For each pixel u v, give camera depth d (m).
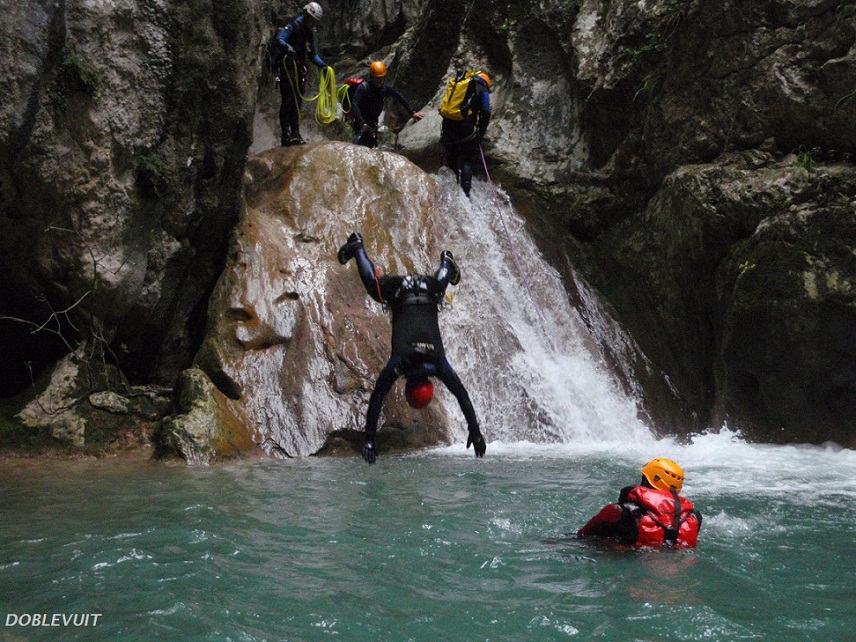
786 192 9.87
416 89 17.39
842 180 9.49
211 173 9.85
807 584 4.48
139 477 7.54
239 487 7.11
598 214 13.00
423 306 5.72
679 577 4.59
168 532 5.45
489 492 6.99
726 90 10.72
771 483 7.72
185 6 9.26
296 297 10.02
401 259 11.27
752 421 10.92
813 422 10.41
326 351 9.72
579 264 13.02
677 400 11.94
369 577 4.53
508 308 11.93
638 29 12.34
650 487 5.38
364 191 11.63
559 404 10.98
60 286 8.87
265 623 3.80
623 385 11.91
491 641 3.63
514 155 14.23
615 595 4.26
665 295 11.91
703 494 7.14
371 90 13.22
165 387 10.06
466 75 13.23
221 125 9.77
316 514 6.07
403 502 6.54
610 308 12.72
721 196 10.44
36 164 8.30
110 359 9.55
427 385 5.57
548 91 14.41
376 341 10.05
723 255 10.71
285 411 9.20
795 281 9.87
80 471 7.80
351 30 19.94
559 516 6.09
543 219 13.33
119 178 8.98
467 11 15.94
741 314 10.29
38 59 8.12
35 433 8.60
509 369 11.11
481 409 10.74
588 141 13.55
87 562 4.73
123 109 8.91
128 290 9.27
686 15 11.16
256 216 10.83
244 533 5.46
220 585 4.34
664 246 11.74
